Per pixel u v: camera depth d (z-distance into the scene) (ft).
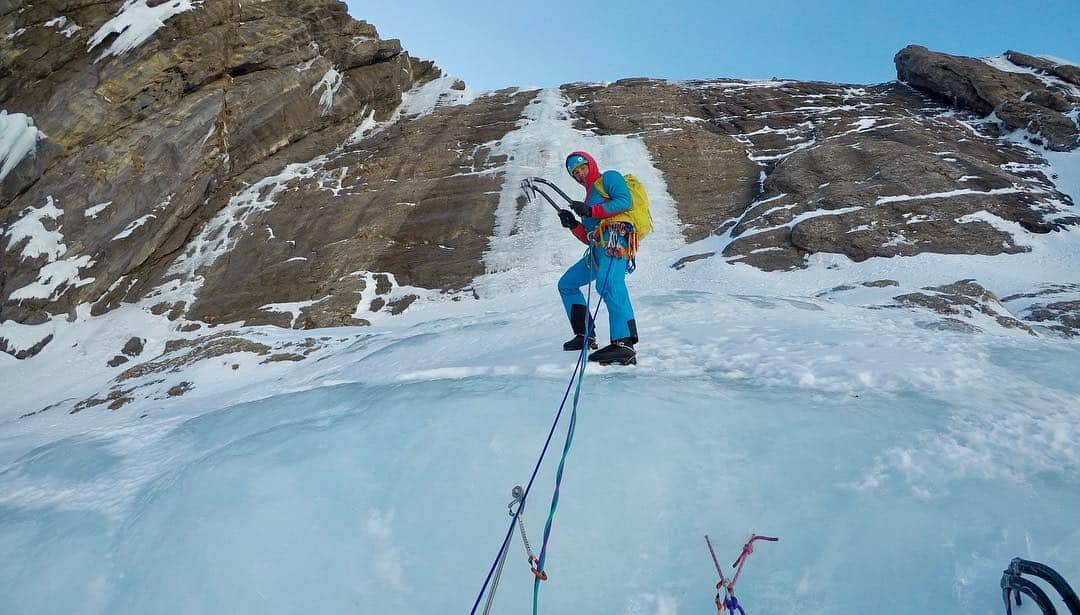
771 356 14.67
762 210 67.87
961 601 7.01
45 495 13.91
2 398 53.47
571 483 9.83
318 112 94.12
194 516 10.38
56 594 9.95
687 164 81.00
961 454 9.14
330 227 74.84
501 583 8.62
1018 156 76.07
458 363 17.81
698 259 62.64
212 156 80.59
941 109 91.61
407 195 79.15
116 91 75.25
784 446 9.96
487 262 66.33
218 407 23.21
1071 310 41.65
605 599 8.18
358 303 62.49
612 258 14.75
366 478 10.59
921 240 58.95
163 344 60.70
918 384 12.09
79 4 77.56
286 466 11.07
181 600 9.13
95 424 34.63
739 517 8.79
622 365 14.53
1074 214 60.95
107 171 72.33
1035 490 8.15
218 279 69.67
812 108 92.99
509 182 79.36
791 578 7.80
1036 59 95.50
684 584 8.11
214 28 84.38
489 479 10.11
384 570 9.00
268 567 9.22
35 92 73.10
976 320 36.76
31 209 68.59
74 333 63.36
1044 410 10.44
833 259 58.49
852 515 8.34
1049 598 6.61
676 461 9.97
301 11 97.25
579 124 92.79
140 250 71.51
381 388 14.47
